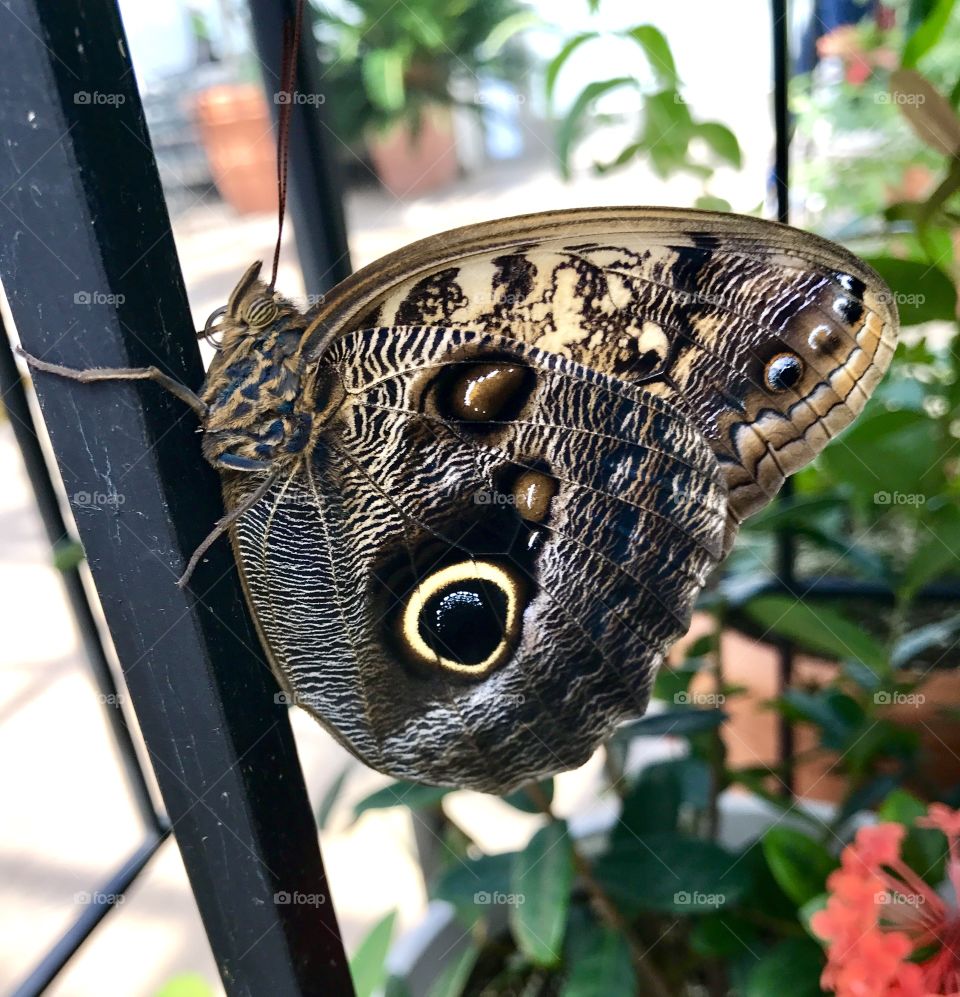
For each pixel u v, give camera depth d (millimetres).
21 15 66
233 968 98
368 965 147
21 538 366
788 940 129
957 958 103
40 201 71
